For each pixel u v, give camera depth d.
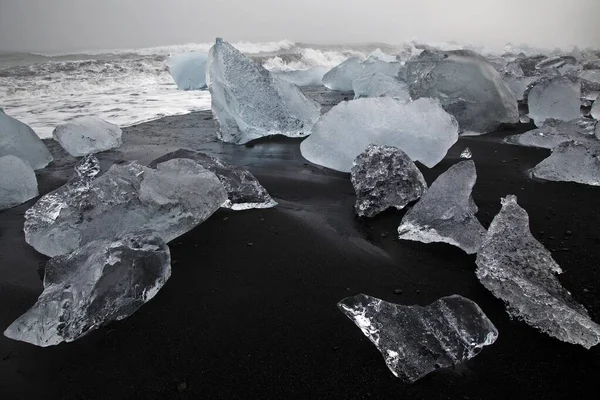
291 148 3.90
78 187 2.40
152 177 2.29
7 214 2.59
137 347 1.44
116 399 1.24
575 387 1.24
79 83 8.76
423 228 2.08
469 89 4.22
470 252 1.97
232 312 1.62
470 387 1.25
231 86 4.00
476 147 3.71
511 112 4.44
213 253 2.03
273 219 2.38
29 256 2.08
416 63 5.00
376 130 3.20
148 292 1.67
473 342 1.36
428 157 3.17
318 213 2.47
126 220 2.10
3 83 8.36
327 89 8.48
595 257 1.90
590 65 9.55
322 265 1.93
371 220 2.36
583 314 1.49
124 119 5.44
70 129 3.92
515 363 1.33
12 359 1.39
